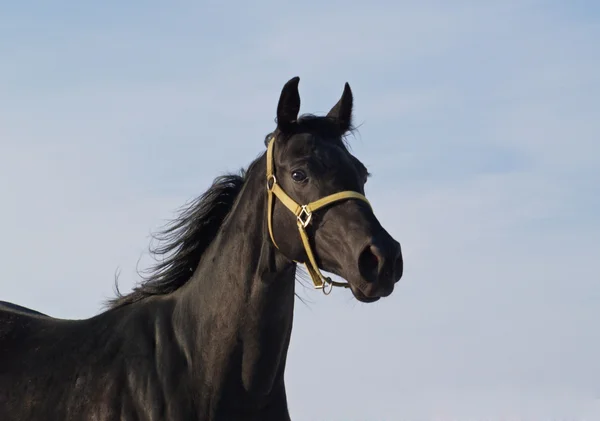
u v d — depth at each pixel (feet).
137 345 23.15
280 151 22.20
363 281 20.24
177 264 24.18
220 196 24.20
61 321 25.39
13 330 25.11
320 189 21.36
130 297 24.81
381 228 20.74
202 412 22.00
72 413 22.74
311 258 21.47
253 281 22.22
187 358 22.62
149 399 22.20
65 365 23.61
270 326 22.20
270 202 22.08
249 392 22.18
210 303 22.67
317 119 22.80
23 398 23.39
